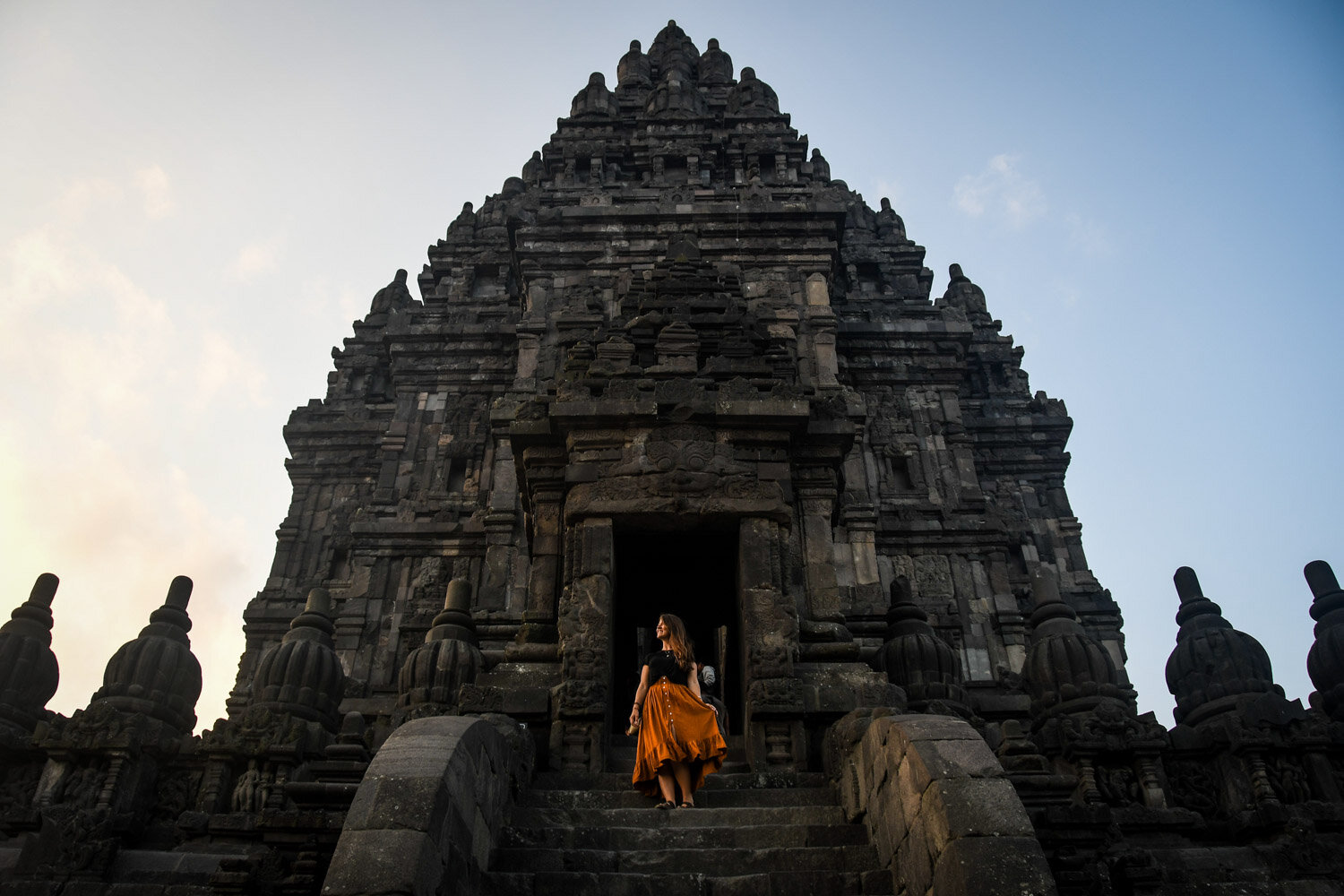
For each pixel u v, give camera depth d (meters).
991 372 42.00
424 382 35.12
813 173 40.09
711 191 34.00
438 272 40.62
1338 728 13.45
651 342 16.75
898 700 12.63
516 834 8.98
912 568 30.38
